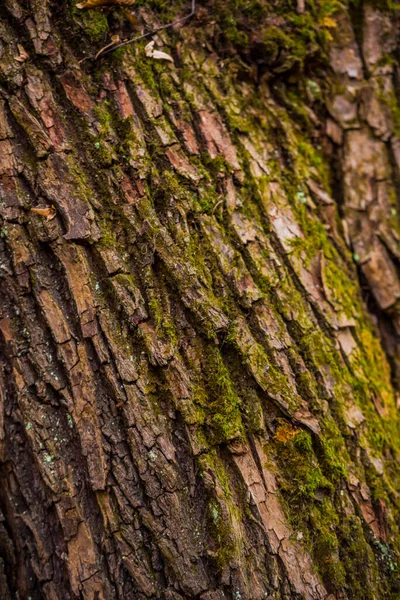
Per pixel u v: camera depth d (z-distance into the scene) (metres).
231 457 1.58
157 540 1.50
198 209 1.77
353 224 2.24
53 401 1.57
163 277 1.67
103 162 1.71
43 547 1.54
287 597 1.51
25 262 1.60
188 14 2.01
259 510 1.55
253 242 1.84
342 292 2.02
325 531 1.60
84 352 1.58
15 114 1.66
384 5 2.27
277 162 2.08
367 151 2.26
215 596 1.48
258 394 1.66
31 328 1.58
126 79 1.83
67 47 1.78
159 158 1.79
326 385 1.79
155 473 1.53
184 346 1.64
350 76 2.26
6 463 1.58
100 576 1.49
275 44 2.07
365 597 1.60
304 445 1.63
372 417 1.89
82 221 1.63
